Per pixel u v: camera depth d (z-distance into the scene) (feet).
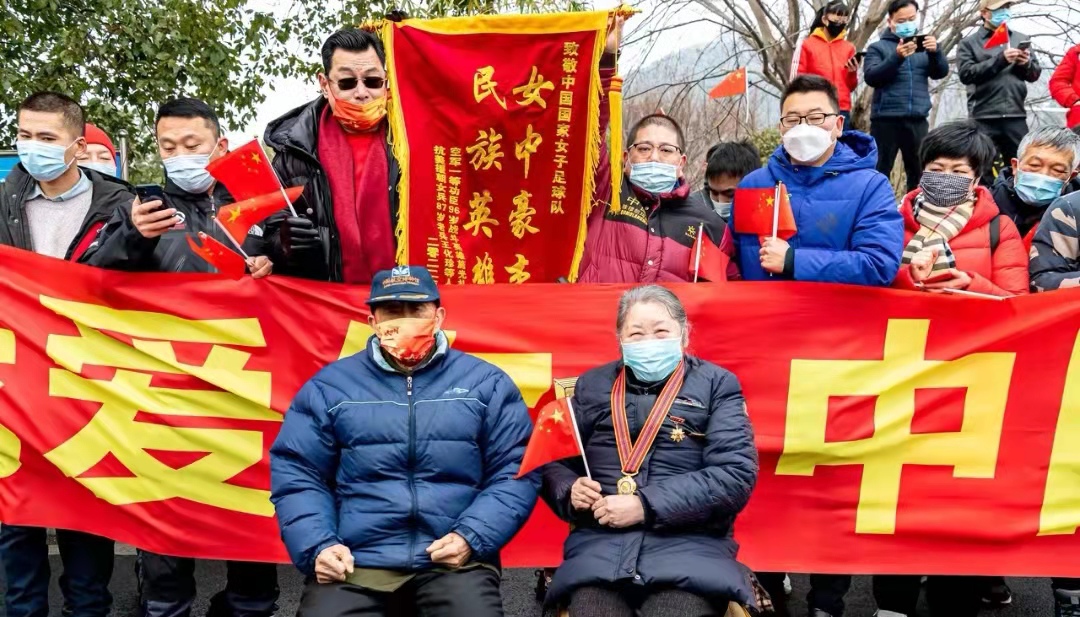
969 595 14.16
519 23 13.50
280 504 11.17
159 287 13.96
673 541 10.93
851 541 13.61
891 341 13.60
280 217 13.85
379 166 14.15
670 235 14.80
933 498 13.57
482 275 14.17
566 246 14.07
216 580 17.35
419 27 13.69
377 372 11.48
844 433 13.58
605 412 11.62
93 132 17.95
